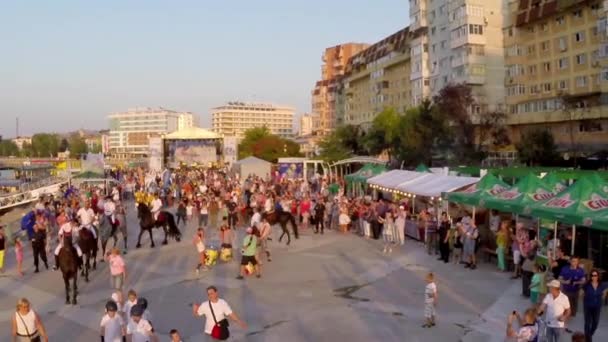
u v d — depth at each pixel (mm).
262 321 15047
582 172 28922
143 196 41906
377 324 14641
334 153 64250
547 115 61875
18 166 95062
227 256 23344
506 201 20266
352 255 24547
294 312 15891
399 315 15461
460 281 19172
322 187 44250
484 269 21141
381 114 73875
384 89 96938
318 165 67812
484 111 64625
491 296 17078
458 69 71312
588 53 57094
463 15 69500
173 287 19125
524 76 67000
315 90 145750
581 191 17188
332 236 30047
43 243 21922
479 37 69188
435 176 29516
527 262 16734
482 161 58094
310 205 33469
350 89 115000
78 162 69875
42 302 17250
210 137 76688
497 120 62938
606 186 17594
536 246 18766
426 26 80250
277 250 25984
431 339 13359
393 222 26906
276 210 28578
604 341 12797
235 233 31281
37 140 191750
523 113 66125
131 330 10719
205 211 33250
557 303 11562
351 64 115125
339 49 136000
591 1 55938
